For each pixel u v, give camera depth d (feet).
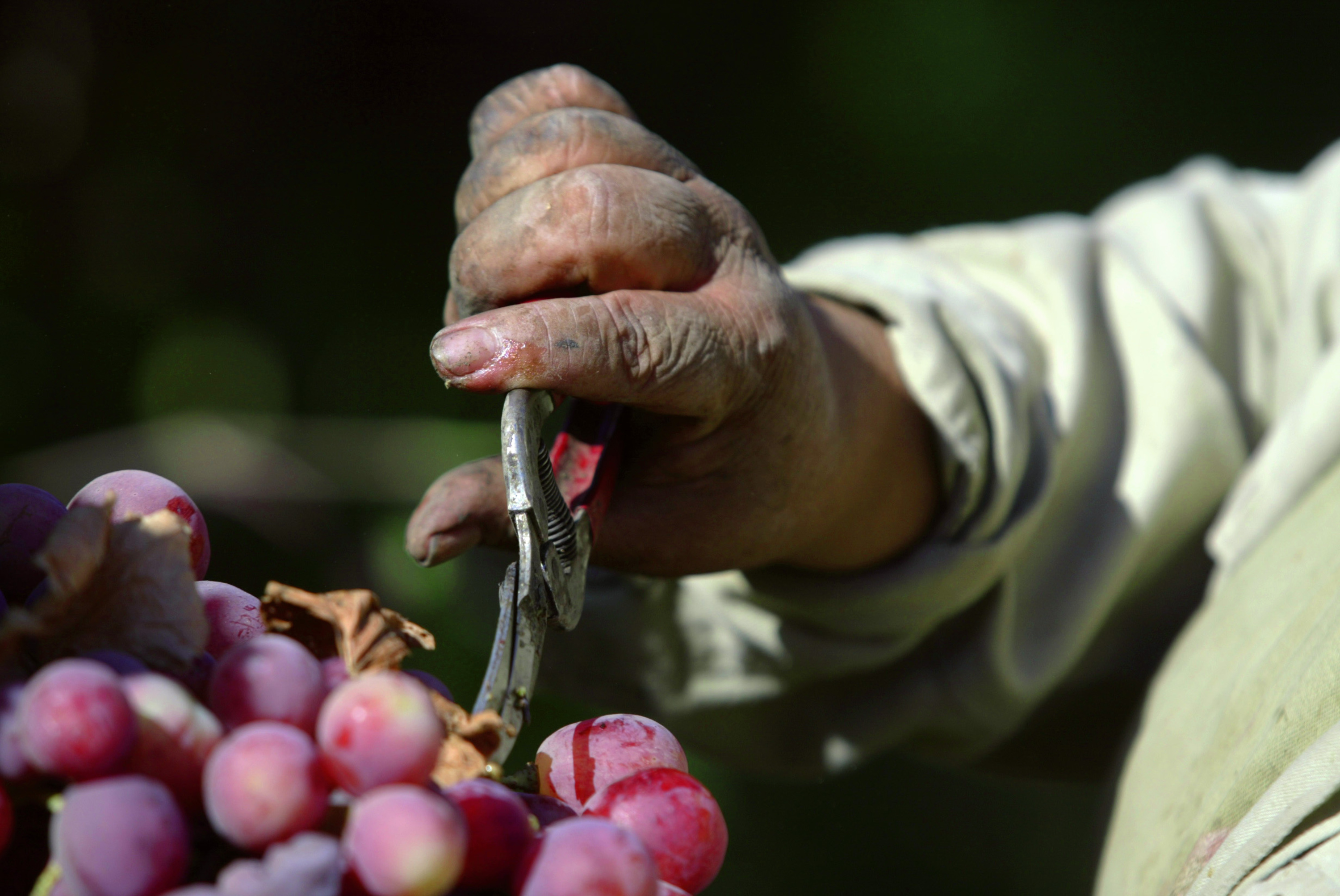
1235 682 4.73
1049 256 7.68
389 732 3.29
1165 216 8.22
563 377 4.00
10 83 17.58
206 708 3.35
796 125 21.33
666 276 4.54
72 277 17.72
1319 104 21.54
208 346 17.60
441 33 20.31
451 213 19.47
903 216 20.81
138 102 18.39
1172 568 7.60
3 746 3.28
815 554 6.16
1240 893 3.72
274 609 3.45
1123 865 5.03
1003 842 14.16
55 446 16.37
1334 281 7.11
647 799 3.53
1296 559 5.07
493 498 4.78
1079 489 7.21
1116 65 21.71
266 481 15.62
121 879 3.23
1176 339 7.34
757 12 21.54
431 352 3.98
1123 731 7.85
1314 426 6.00
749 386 4.73
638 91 21.24
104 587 3.36
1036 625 7.09
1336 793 3.70
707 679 7.07
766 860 14.02
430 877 3.26
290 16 19.34
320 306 18.45
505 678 3.66
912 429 6.34
